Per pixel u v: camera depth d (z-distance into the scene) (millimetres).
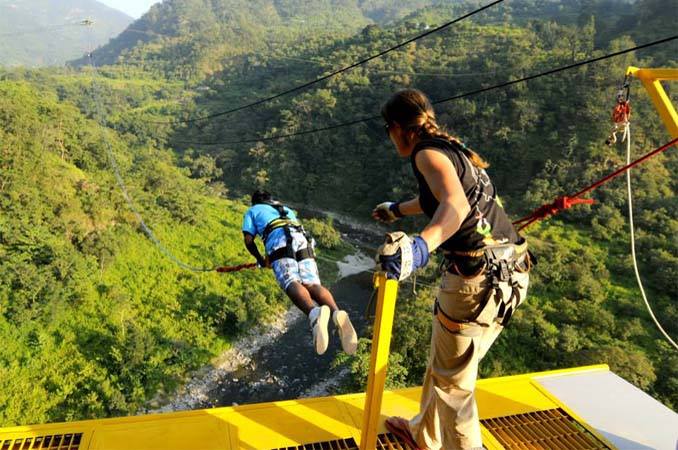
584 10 104625
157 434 2963
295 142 68312
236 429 3051
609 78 54844
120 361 23047
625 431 3289
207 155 69312
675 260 33062
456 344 2281
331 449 2938
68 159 43719
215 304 29000
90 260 30891
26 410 20734
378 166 63219
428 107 2168
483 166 2195
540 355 25938
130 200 37750
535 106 56062
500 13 126062
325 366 25812
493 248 2109
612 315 29078
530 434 3258
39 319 25500
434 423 2678
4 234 28891
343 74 79438
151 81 129375
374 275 1983
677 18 69125
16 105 41062
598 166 46750
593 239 39500
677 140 2418
